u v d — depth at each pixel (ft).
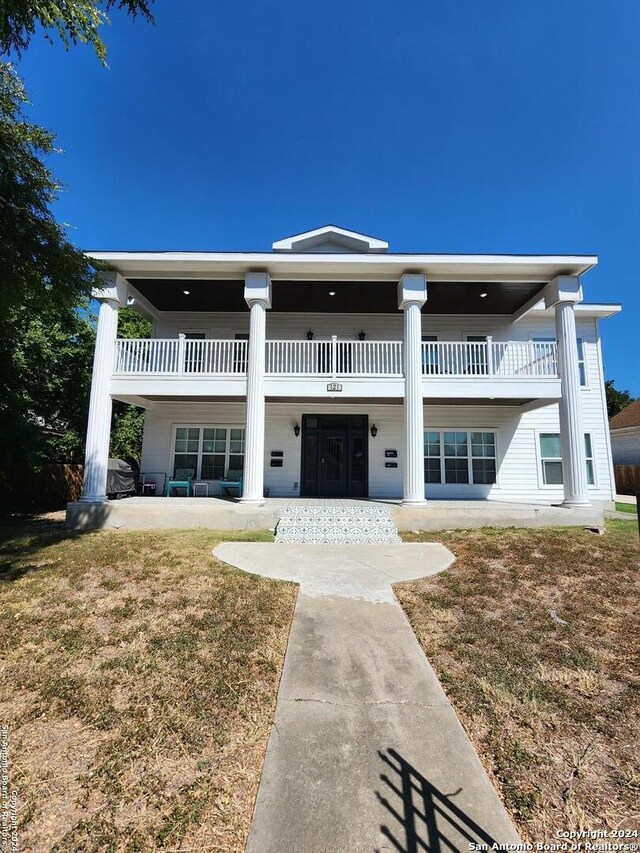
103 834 6.70
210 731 9.28
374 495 42.86
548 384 35.45
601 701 10.43
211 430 44.21
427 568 21.26
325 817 7.06
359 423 44.01
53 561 22.08
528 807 7.32
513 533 29.17
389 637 13.87
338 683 11.21
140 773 8.05
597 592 17.78
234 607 16.07
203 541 27.07
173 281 36.96
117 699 10.40
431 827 6.89
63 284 22.49
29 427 42.52
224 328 44.75
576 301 35.17
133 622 14.76
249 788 7.73
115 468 39.81
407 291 34.55
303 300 41.39
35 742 8.88
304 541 27.66
